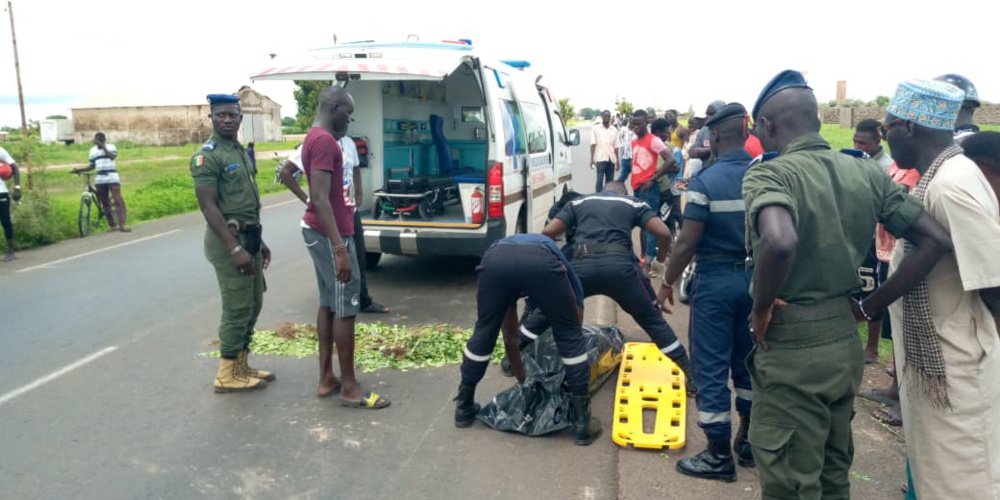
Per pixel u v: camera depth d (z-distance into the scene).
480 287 4.46
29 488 3.96
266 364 5.91
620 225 4.97
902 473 3.98
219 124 5.02
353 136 8.55
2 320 7.24
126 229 13.26
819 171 2.72
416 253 7.85
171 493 3.93
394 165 8.96
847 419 2.88
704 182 3.85
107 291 8.41
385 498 3.86
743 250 3.85
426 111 9.73
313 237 4.92
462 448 4.41
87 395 5.28
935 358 2.93
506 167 7.72
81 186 23.14
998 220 2.99
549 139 10.13
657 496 3.79
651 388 5.07
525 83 9.32
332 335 5.18
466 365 4.57
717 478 3.95
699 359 3.96
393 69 6.66
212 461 4.28
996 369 2.92
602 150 14.11
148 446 4.47
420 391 5.32
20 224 11.48
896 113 3.08
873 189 2.77
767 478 2.82
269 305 7.66
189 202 17.00
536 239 4.40
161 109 64.88
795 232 2.55
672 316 6.95
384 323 6.91
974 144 3.24
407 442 4.50
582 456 4.30
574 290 4.37
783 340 2.75
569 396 4.66
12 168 10.88
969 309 2.91
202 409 5.02
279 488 3.97
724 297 3.85
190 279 9.03
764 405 2.84
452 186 8.91
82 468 4.19
